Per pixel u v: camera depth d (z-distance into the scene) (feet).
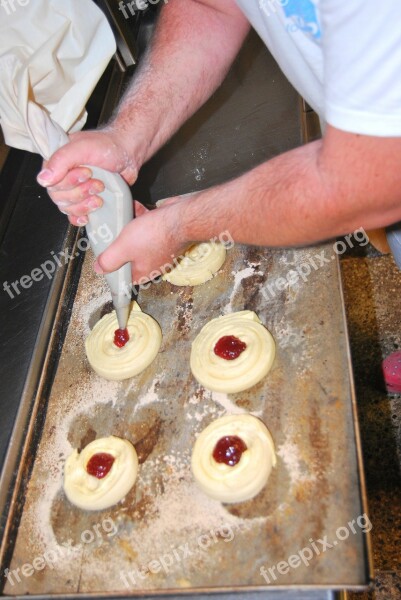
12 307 6.36
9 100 4.68
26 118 4.63
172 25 5.73
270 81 7.86
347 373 4.69
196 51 5.60
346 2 2.72
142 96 5.45
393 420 7.72
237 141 7.60
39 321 6.12
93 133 4.93
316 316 5.18
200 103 5.90
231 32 5.69
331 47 2.94
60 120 5.38
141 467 4.86
